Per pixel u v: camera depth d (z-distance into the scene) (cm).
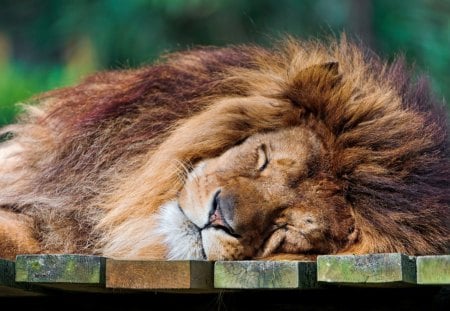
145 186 886
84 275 711
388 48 2022
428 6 2056
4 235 845
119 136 938
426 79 982
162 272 711
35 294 790
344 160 822
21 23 2370
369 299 774
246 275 714
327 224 802
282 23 2083
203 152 877
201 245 816
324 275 706
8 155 981
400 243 789
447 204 827
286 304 783
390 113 870
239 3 2088
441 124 917
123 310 807
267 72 951
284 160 828
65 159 938
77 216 908
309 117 863
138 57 2102
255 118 870
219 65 973
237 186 811
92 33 2131
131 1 2103
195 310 796
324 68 885
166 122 931
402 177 827
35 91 2025
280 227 803
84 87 1023
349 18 1998
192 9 2066
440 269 693
